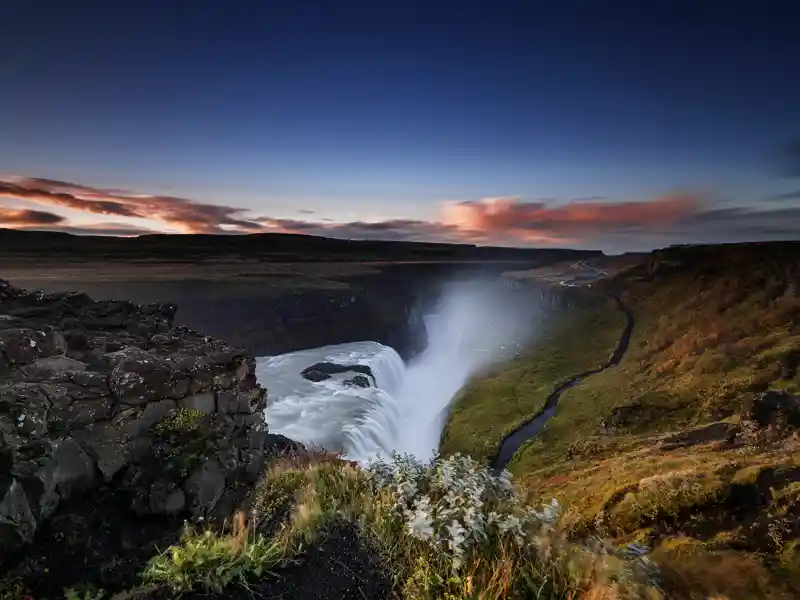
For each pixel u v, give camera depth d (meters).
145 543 6.54
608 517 14.12
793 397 24.50
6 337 8.23
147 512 7.10
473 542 5.37
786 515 11.29
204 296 97.31
